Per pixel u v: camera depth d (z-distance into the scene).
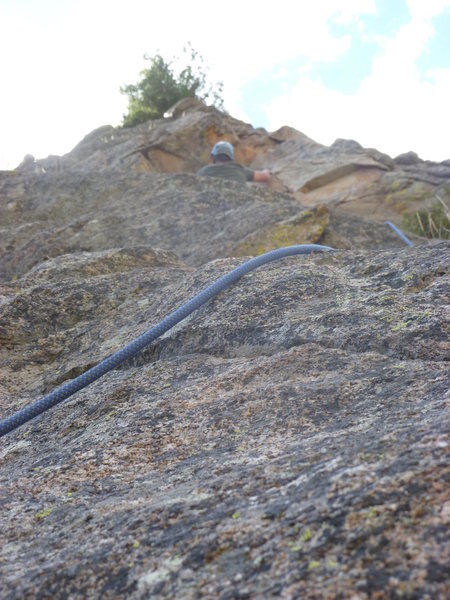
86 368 2.81
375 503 1.05
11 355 3.28
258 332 2.36
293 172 12.66
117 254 4.61
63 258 4.75
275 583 0.96
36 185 8.66
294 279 2.64
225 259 3.18
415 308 2.14
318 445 1.45
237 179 9.04
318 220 5.67
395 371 1.81
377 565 0.92
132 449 1.77
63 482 1.67
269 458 1.47
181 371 2.27
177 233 6.39
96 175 8.53
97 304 3.64
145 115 16.38
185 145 12.77
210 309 2.64
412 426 1.33
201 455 1.65
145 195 7.51
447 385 1.62
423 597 0.85
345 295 2.42
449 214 6.73
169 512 1.27
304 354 2.06
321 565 0.96
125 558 1.15
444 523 0.96
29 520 1.49
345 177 12.23
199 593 1.00
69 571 1.16
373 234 6.58
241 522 1.15
